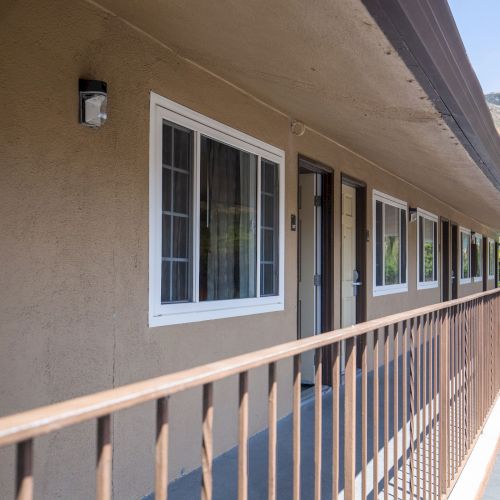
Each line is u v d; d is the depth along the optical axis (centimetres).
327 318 620
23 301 264
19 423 97
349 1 235
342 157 648
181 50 358
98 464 114
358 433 486
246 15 273
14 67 261
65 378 285
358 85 358
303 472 389
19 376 262
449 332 402
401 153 602
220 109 413
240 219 451
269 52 325
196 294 389
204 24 301
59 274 282
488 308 583
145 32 336
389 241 856
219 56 356
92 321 300
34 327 269
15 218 261
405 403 302
